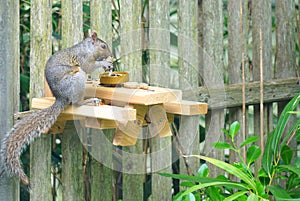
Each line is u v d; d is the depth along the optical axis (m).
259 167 7.87
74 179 6.74
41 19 6.32
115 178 7.88
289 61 8.11
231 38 7.58
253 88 7.62
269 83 7.76
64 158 6.65
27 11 7.96
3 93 6.08
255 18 7.74
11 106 6.14
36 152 6.41
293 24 8.11
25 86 7.69
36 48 6.33
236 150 6.29
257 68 7.78
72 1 6.50
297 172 5.73
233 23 7.58
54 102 6.01
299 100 6.15
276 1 8.00
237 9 7.59
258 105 7.87
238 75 7.61
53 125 6.25
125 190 7.01
